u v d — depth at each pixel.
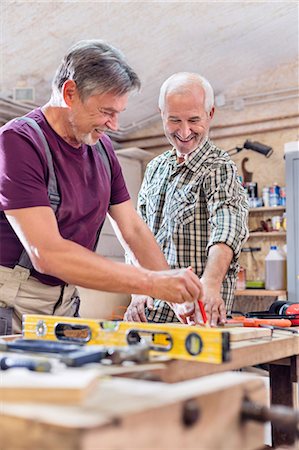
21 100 3.82
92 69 1.48
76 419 0.62
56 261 1.36
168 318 2.10
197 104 2.06
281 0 3.65
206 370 1.14
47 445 0.61
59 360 0.96
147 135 5.09
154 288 1.36
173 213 2.16
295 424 0.76
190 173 2.15
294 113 4.50
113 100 1.52
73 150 1.63
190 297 1.38
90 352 0.98
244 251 4.62
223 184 2.07
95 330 1.23
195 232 2.12
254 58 4.43
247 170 4.70
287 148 3.99
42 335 1.33
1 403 0.69
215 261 1.89
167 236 2.18
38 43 3.49
